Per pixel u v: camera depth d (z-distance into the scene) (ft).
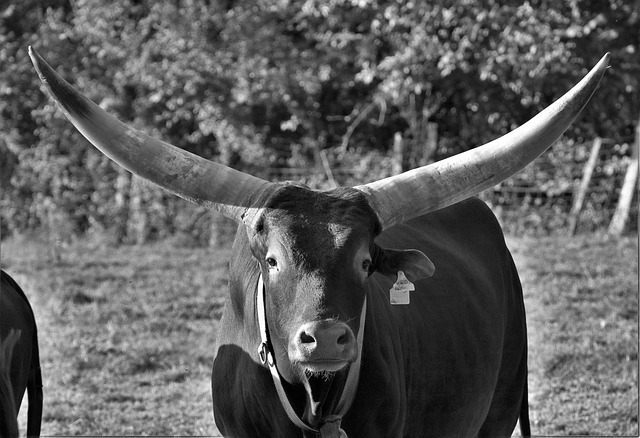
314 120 112.06
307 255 23.09
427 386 29.09
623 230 94.38
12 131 114.32
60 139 113.91
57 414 48.19
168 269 83.20
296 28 114.32
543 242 89.71
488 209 36.91
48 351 58.44
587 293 70.23
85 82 114.52
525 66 100.78
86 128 24.44
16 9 119.65
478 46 103.60
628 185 95.81
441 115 112.16
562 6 104.17
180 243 100.78
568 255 82.58
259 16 111.45
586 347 57.26
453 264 32.60
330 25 108.58
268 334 25.16
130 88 115.55
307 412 24.98
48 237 103.19
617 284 71.97
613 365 54.34
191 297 71.36
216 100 110.83
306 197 24.29
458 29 103.50
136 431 45.85
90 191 109.40
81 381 53.36
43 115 114.62
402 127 112.57
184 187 24.89
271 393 25.95
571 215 97.40
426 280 31.01
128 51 111.96
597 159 99.55
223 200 24.80
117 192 107.45
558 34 100.68
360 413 25.72
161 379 53.83
